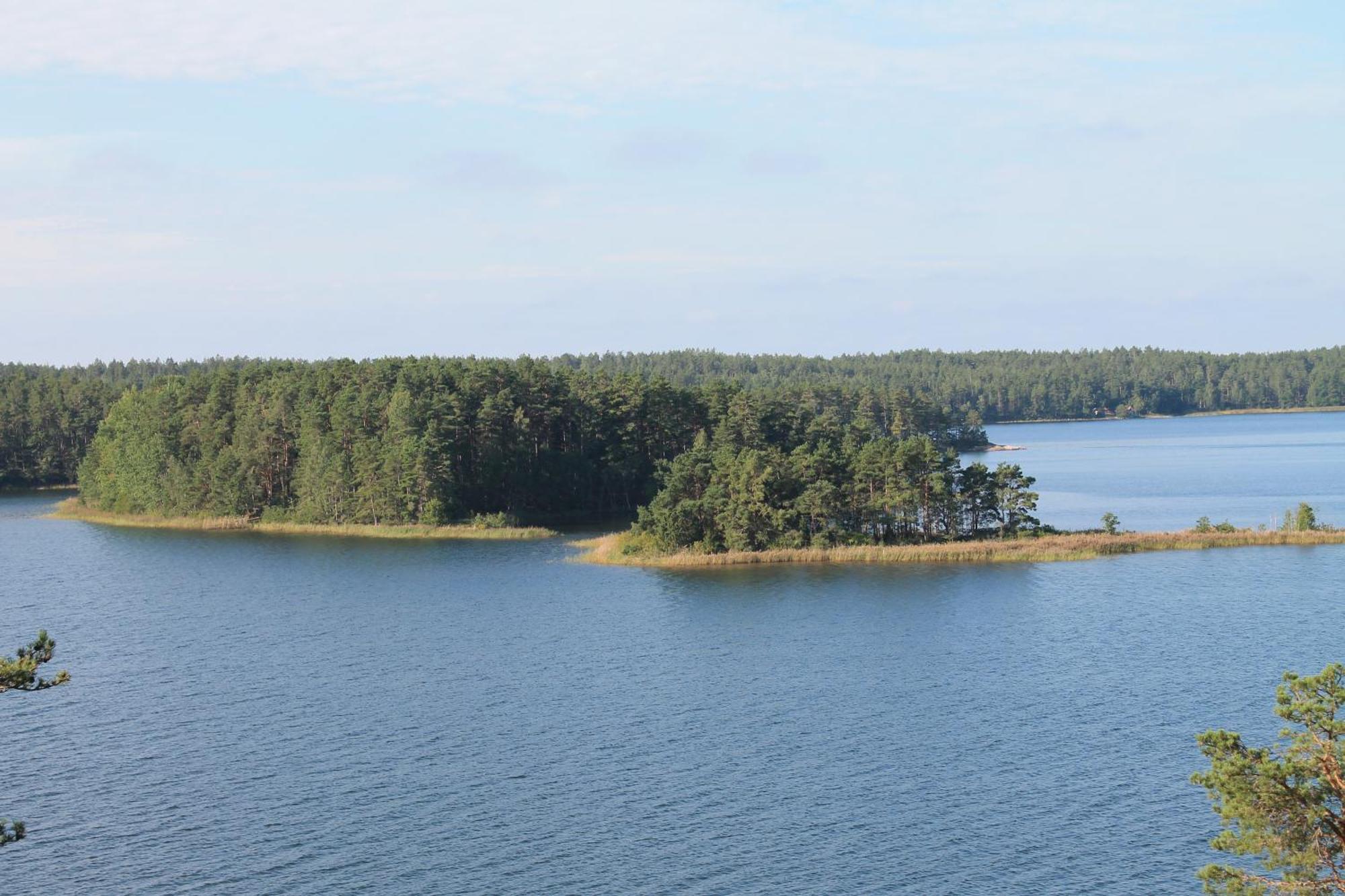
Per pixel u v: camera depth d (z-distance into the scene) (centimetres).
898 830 5203
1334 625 8644
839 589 10538
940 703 6988
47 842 5234
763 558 12138
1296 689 3186
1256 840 3080
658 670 7888
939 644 8419
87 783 5916
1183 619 8975
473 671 7919
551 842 5156
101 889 4788
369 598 10688
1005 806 5428
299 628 9406
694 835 5206
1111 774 5778
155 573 12294
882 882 4734
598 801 5594
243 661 8288
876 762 6031
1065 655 8000
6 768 6138
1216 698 6919
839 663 7962
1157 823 5206
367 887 4778
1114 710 6744
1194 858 4869
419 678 7788
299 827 5356
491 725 6756
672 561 12081
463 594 10756
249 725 6806
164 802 5659
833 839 5131
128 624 9625
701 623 9306
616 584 11094
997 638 8550
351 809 5553
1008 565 11625
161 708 7156
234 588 11312
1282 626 8669
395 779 5919
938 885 4700
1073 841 5053
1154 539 12381
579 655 8350
